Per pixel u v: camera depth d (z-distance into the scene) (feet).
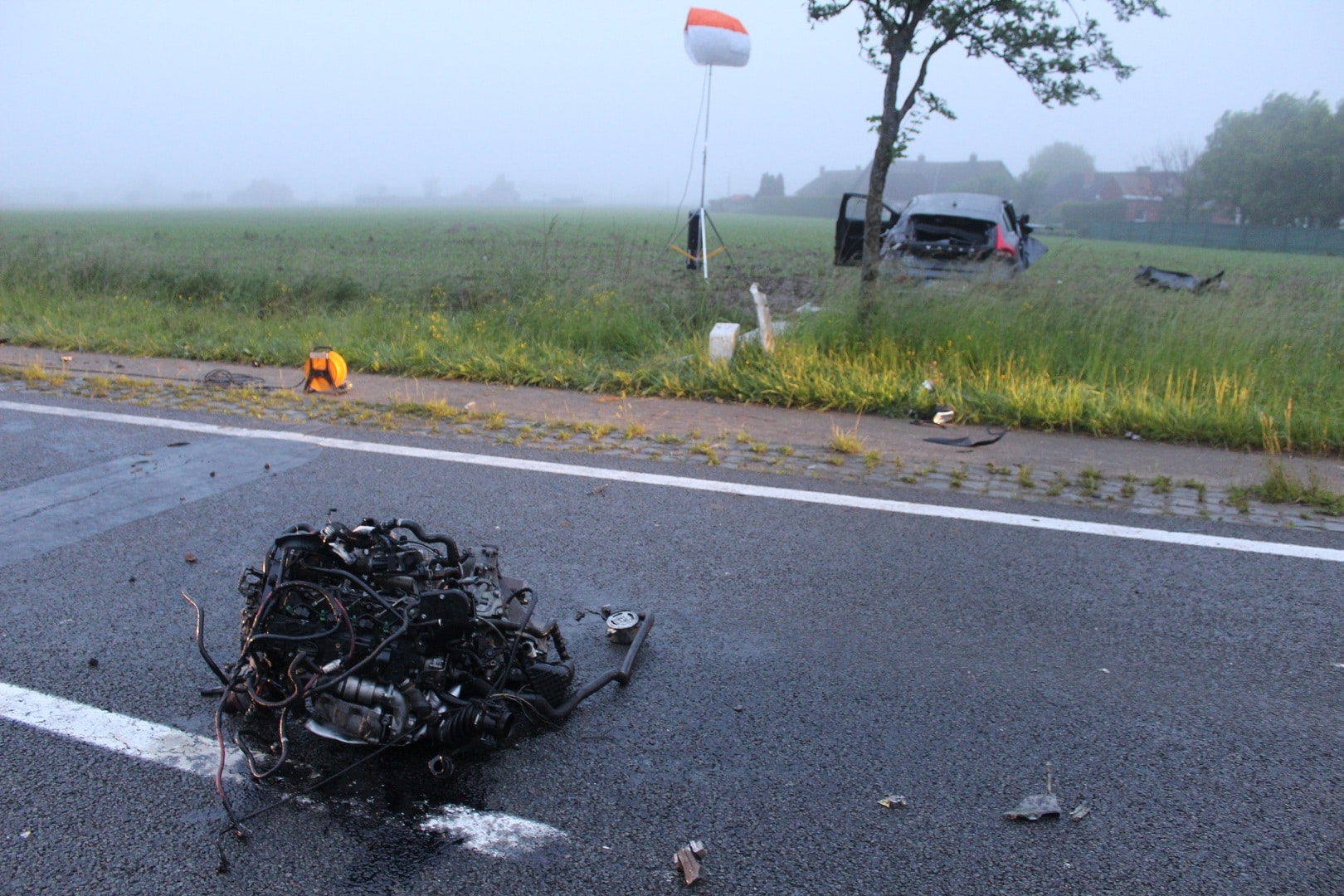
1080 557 16.21
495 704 10.53
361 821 9.53
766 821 9.53
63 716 11.25
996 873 8.84
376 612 10.25
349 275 49.42
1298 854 9.12
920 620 13.88
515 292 40.37
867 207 32.63
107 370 31.65
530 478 20.24
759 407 27.17
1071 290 33.73
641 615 13.30
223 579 14.99
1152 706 11.68
